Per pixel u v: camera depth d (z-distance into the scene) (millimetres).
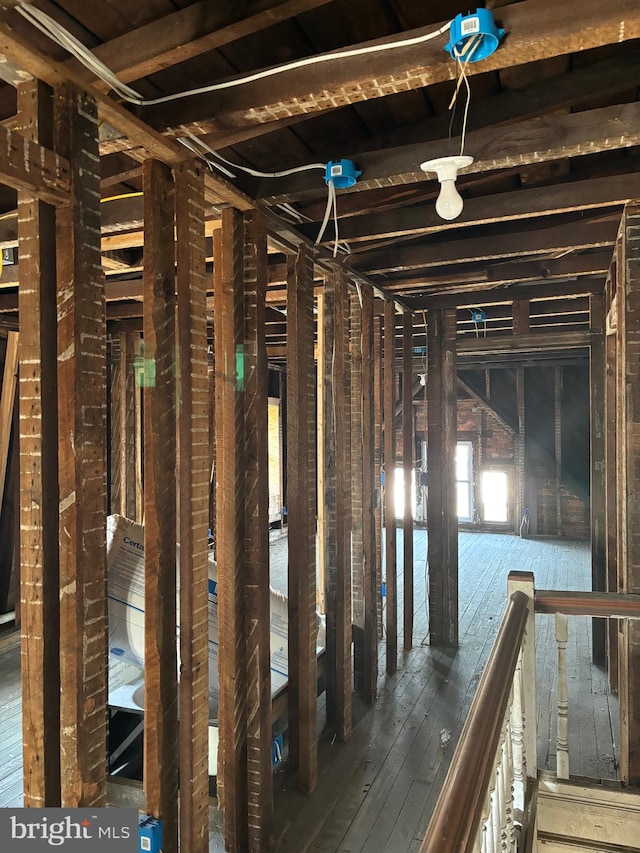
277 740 3092
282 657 3332
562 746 2303
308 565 2947
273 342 7027
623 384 2723
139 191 2703
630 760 2582
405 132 2326
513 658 1442
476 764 966
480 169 2270
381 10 1738
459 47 1554
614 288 3438
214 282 2514
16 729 3469
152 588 1927
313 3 1470
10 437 5199
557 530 9211
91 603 1554
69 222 1506
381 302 4359
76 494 1513
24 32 1628
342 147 2428
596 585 4367
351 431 3881
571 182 2693
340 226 2992
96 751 1566
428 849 751
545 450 9266
